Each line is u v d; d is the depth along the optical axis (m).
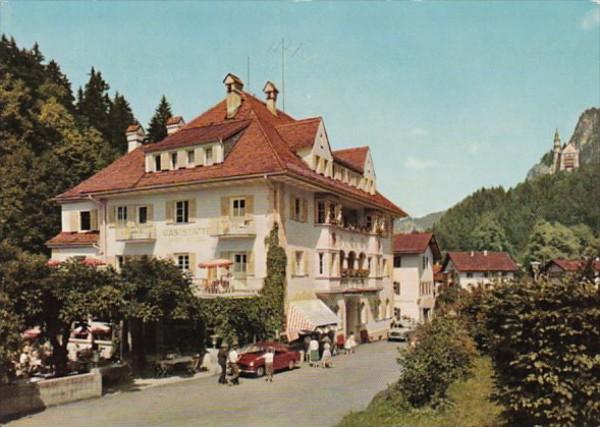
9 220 45.50
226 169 33.12
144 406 19.67
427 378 15.53
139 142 45.53
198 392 22.34
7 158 50.84
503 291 11.70
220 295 31.42
